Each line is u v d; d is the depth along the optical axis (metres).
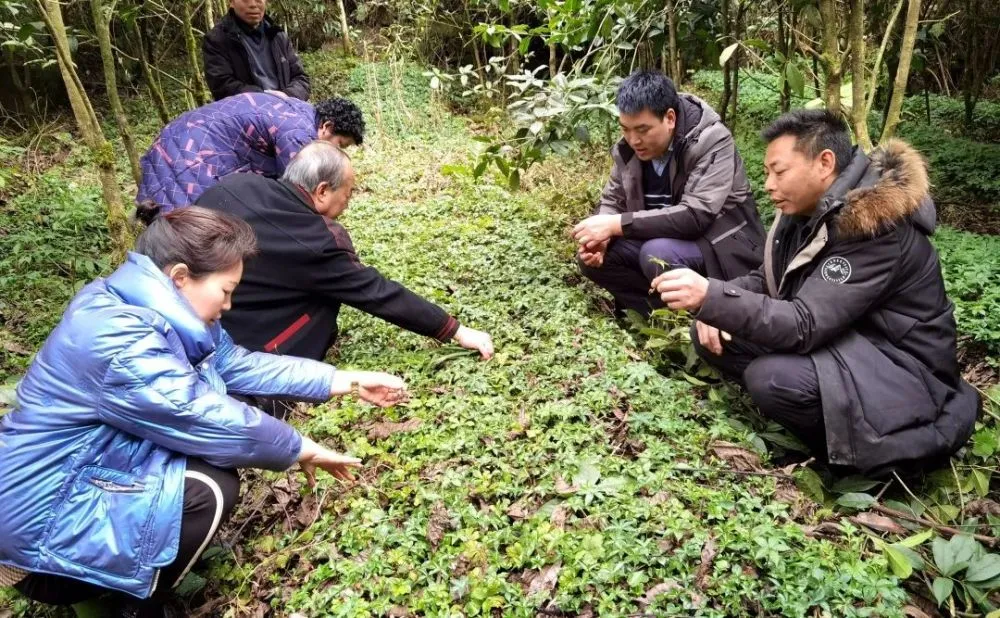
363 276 3.27
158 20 9.44
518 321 3.82
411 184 6.54
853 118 3.59
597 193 5.49
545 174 6.44
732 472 2.61
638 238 3.85
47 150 7.72
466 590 2.17
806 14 4.20
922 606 2.21
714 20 5.60
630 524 2.31
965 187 6.06
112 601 2.24
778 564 2.11
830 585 2.06
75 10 8.80
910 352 2.73
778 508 2.39
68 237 5.32
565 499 2.51
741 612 2.03
